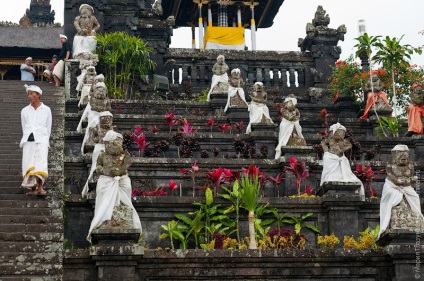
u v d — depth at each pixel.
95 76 25.20
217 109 27.16
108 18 31.66
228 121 25.22
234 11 42.34
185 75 31.25
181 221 17.16
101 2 31.72
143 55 29.30
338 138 18.12
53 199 16.52
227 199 17.33
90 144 19.66
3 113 22.56
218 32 39.25
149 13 32.16
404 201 14.86
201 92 30.78
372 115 26.52
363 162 20.69
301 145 20.88
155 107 27.02
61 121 22.36
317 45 32.22
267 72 31.97
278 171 20.28
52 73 28.09
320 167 20.00
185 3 41.88
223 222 17.11
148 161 19.58
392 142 23.48
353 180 17.84
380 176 20.33
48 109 17.12
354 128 26.30
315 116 27.16
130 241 14.02
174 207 17.22
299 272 14.55
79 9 30.14
